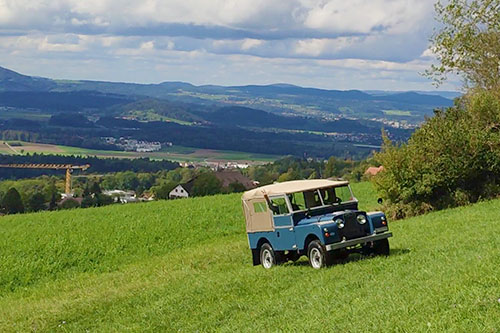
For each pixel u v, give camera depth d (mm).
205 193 70938
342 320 10211
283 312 12039
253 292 14594
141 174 127062
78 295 20375
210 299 14836
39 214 42094
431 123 30641
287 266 16938
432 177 28484
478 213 23719
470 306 9031
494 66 38406
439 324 8633
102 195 82375
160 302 15531
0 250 30094
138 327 13648
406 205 29641
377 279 12883
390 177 29797
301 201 16641
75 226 35312
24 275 26594
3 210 73125
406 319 9234
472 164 28562
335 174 103625
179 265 23406
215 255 23906
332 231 15289
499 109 30016
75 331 14805
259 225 17828
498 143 28672
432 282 11078
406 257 14969
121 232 33156
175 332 12859
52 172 142375
